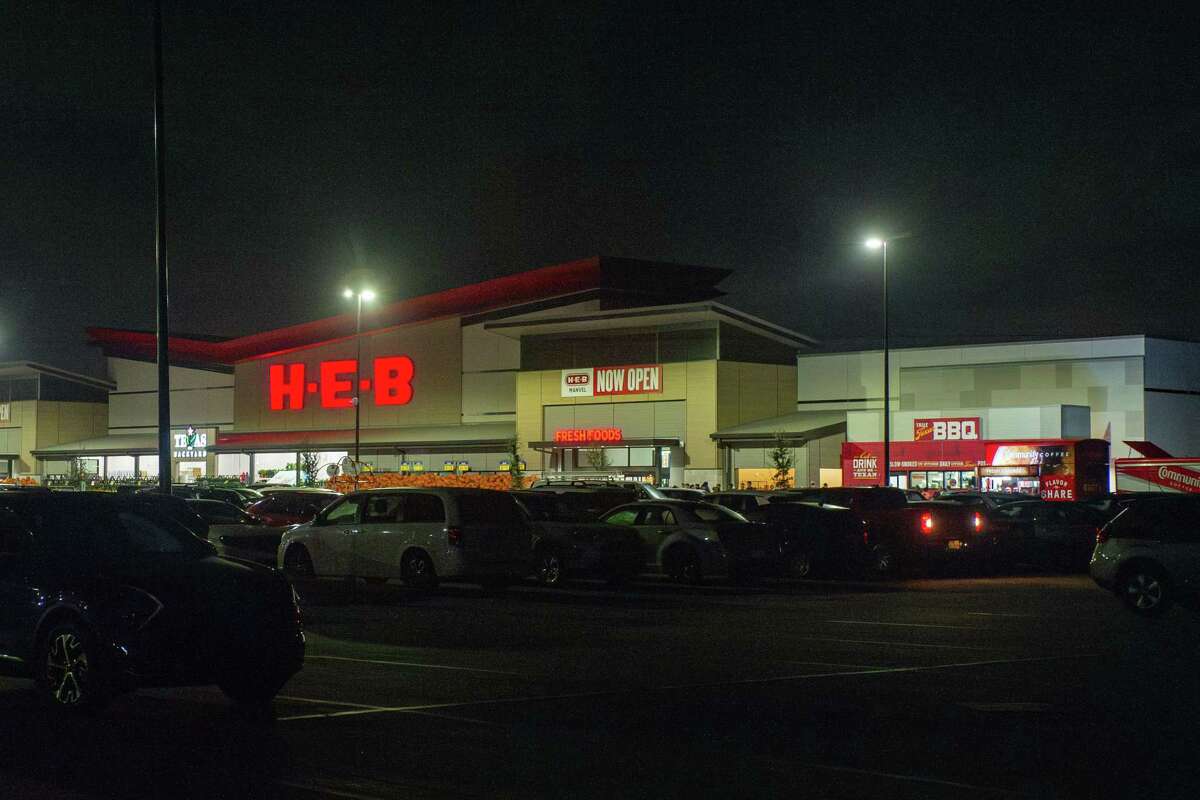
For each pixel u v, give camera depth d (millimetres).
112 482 67125
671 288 73625
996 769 8203
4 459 94062
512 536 22484
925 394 61094
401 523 22469
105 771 7988
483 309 73062
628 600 21344
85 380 94062
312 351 81250
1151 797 7504
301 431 81125
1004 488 48938
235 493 39469
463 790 7535
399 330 77000
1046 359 57781
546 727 9547
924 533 27953
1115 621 17969
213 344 86688
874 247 40812
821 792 7555
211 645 9898
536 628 16703
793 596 22375
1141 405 55250
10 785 7582
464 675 12297
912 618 18297
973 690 11445
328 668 12773
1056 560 30031
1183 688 11633
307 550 23797
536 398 69250
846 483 54094
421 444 72938
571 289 69812
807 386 66250
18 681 11891
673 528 25156
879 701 10820
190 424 89062
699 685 11688
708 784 7727
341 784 7664
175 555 10742
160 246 23969
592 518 26484
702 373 63594
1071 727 9680
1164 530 18734
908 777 7965
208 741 8984
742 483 61969
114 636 9711
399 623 17328
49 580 10172
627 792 7504
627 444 63781
